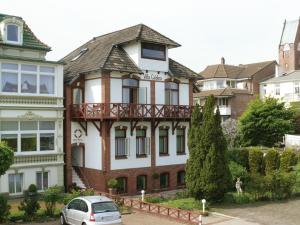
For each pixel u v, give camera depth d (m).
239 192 26.47
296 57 83.56
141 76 30.16
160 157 31.36
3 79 26.16
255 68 71.12
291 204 25.52
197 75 33.59
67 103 29.45
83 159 30.36
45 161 27.98
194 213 20.94
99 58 29.80
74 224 19.00
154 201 25.70
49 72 28.22
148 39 29.72
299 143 44.56
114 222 18.17
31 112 27.28
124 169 29.38
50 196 22.14
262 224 20.81
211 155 24.12
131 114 28.47
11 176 26.62
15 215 21.48
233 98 60.69
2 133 26.23
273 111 45.22
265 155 33.56
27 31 28.03
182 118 31.31
